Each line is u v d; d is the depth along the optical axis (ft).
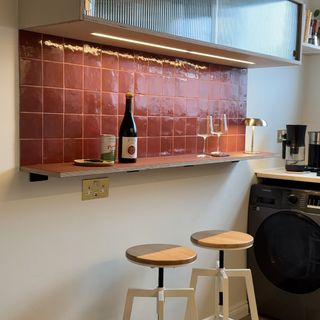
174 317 8.96
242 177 10.43
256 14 8.25
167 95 8.25
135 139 6.97
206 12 7.28
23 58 6.17
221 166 9.78
